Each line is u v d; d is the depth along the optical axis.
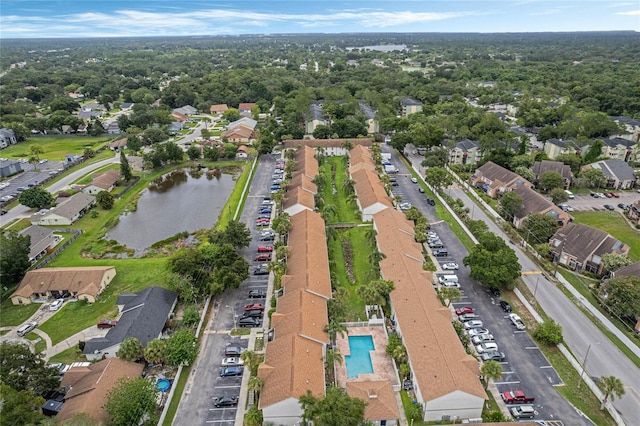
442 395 62.78
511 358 76.62
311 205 129.75
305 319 78.50
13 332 86.62
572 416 65.00
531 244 116.56
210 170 185.62
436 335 74.06
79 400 64.75
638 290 83.44
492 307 90.50
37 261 112.19
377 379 72.56
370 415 62.88
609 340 81.12
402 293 87.25
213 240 110.75
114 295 97.81
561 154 171.25
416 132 188.38
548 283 98.88
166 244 122.81
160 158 187.38
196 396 70.00
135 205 150.38
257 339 82.19
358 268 105.62
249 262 108.69
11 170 178.88
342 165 182.88
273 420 63.94
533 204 127.12
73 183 169.12
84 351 77.62
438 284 98.00
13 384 64.88
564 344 79.75
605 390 66.69
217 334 83.88
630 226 125.75
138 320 81.81
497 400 68.06
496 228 125.25
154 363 76.12
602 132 199.50
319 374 68.44
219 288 90.38
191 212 145.25
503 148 173.75
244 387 71.56
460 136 197.12
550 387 70.31
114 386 66.94
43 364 70.38
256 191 157.38
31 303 95.88
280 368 68.19
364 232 122.81
